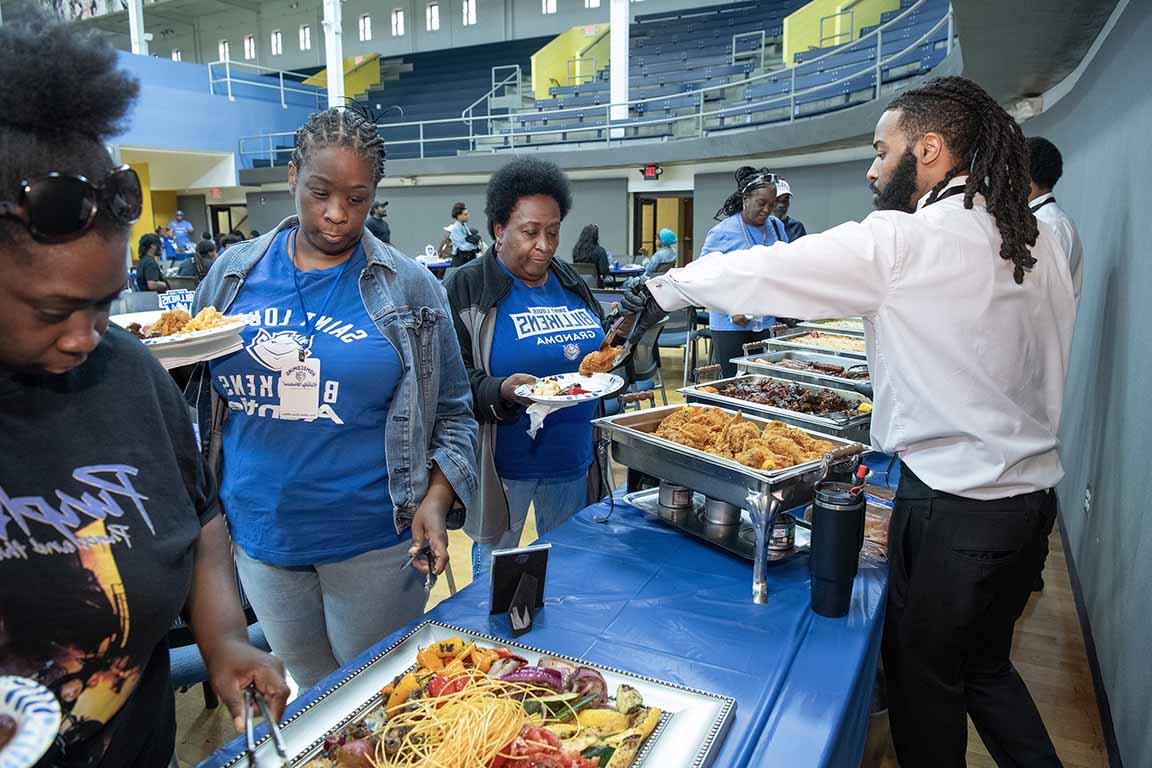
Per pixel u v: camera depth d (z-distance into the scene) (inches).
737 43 499.8
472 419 58.1
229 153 538.9
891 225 50.9
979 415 50.3
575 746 34.8
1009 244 49.2
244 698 30.4
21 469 23.6
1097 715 82.7
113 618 24.8
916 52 304.0
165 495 27.2
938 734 56.8
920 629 54.9
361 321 50.3
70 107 21.0
